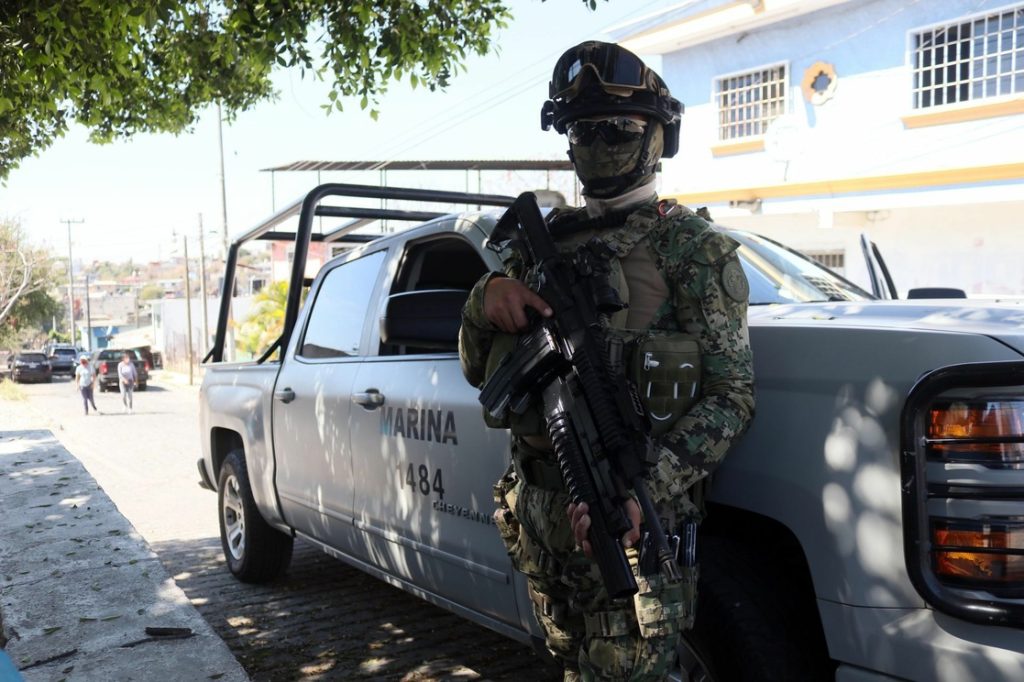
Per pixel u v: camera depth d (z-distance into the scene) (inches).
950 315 86.5
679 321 75.2
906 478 73.3
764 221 606.2
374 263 161.0
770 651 82.5
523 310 78.0
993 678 69.2
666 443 70.6
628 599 75.2
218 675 125.5
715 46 610.2
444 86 244.2
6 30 211.3
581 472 70.5
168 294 4286.4
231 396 203.6
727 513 92.4
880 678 75.8
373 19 232.2
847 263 563.5
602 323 73.8
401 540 136.0
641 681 75.2
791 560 88.6
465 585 123.1
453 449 123.0
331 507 158.4
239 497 204.7
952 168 494.6
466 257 158.2
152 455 539.2
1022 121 474.6
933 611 73.2
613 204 79.8
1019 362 69.9
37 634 141.8
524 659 156.6
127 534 200.2
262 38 226.8
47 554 185.0
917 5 510.3
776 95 583.2
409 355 140.1
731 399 72.4
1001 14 482.0
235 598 196.2
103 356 1384.1
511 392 77.4
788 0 548.4
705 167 627.2
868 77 535.8
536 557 81.7
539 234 78.4
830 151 556.7
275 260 1592.0
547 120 85.7
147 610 151.6
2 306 2095.2
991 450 70.9
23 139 333.1
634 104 76.7
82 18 210.7
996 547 70.2
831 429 80.0
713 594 86.0
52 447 325.4
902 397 75.9
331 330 169.2
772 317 96.7
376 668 153.6
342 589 201.2
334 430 155.4
